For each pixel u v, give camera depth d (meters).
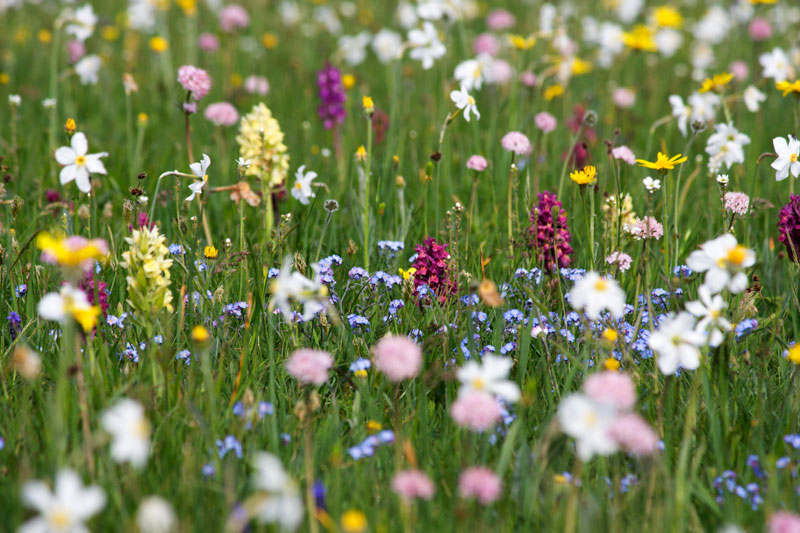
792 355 4.14
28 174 7.62
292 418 4.24
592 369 4.71
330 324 5.13
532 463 3.89
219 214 7.21
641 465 3.87
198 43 14.25
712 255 4.16
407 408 4.46
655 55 14.32
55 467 3.61
